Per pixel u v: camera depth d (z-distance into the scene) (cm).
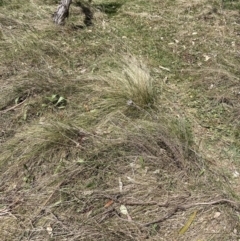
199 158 330
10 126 363
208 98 400
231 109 386
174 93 408
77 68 438
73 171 316
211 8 549
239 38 493
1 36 479
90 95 388
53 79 404
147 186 309
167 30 512
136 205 298
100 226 283
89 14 536
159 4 568
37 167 323
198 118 379
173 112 381
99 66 436
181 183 311
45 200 302
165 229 284
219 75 420
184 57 462
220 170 325
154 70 440
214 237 279
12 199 305
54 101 383
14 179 319
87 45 474
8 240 279
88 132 343
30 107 379
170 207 296
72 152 330
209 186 309
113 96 380
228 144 351
